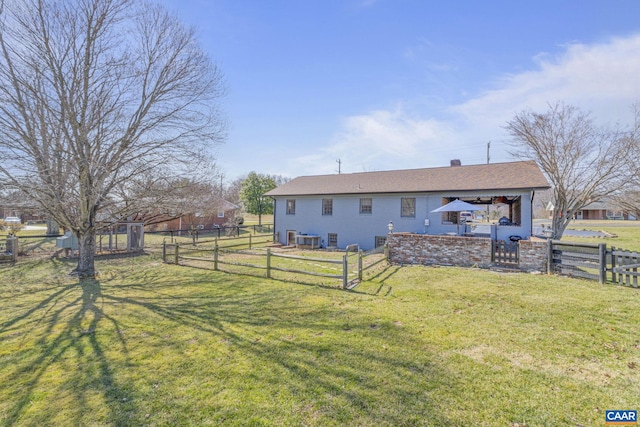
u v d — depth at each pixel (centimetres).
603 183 1338
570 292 707
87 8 892
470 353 412
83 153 902
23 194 878
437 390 329
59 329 511
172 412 297
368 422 280
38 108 847
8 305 651
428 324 518
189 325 527
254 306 633
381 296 696
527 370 368
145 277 941
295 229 2023
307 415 291
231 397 320
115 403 311
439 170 1842
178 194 1134
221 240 1870
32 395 326
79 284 852
